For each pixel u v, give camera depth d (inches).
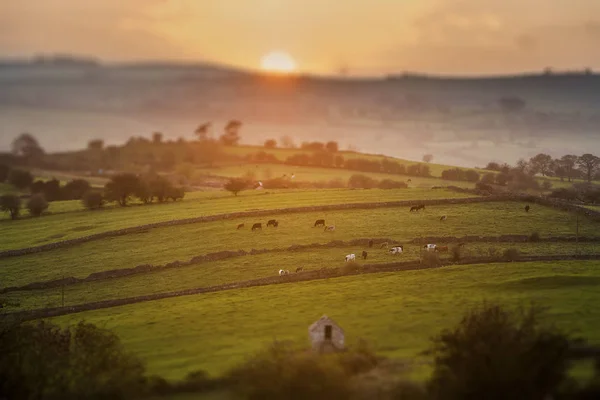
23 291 5821.9
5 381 3302.2
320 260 6063.0
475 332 3036.4
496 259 5595.5
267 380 3036.4
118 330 4480.8
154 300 5221.5
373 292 4874.5
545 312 4094.5
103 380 3316.9
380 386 3073.3
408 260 5767.7
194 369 3627.0
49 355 3521.2
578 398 2662.4
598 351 3412.9
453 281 4995.1
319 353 3634.4
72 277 6038.4
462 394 2856.8
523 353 2866.6
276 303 4793.3
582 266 5246.1
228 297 5064.0
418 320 4197.8
